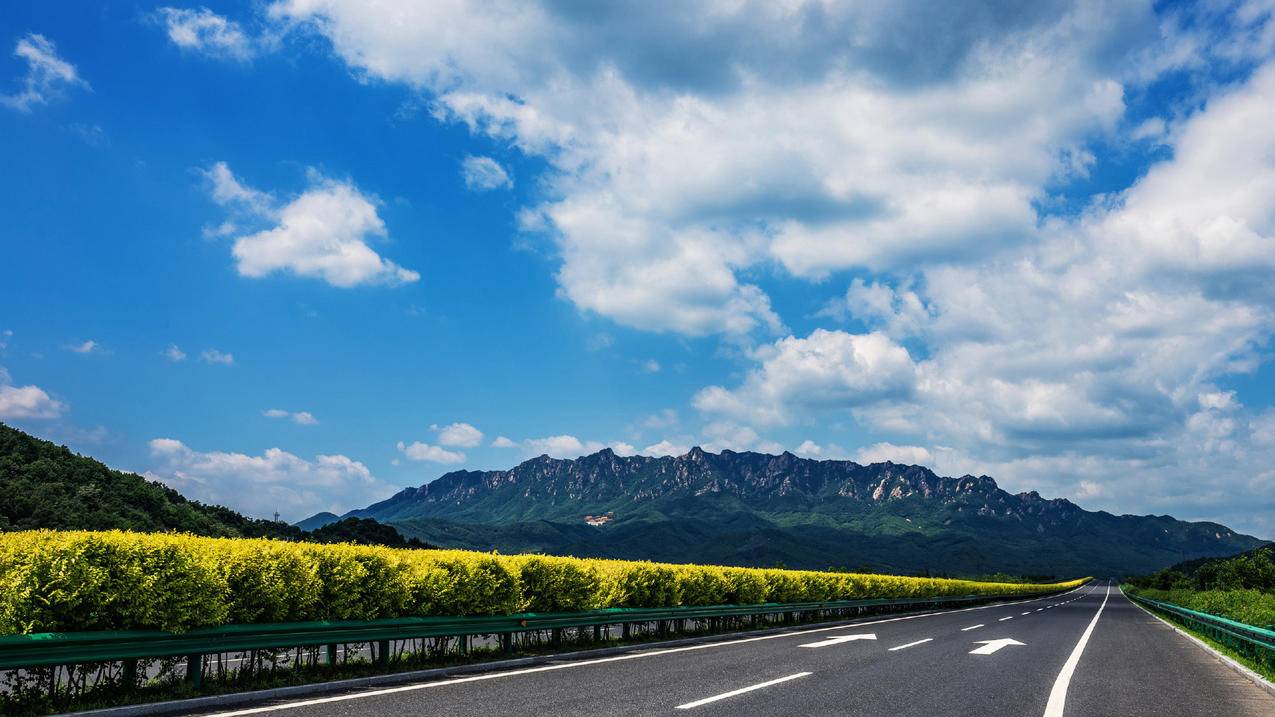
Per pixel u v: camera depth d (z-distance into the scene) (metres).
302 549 11.62
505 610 15.06
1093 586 182.75
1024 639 21.70
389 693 10.19
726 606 23.08
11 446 66.88
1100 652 18.66
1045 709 9.86
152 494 72.19
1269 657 15.75
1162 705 10.62
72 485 66.44
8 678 8.38
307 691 10.19
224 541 10.86
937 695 10.75
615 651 16.67
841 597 33.06
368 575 12.37
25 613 8.30
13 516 58.88
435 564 13.92
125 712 8.31
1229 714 10.07
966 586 52.16
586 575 17.47
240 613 10.39
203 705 8.99
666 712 8.98
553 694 10.25
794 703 9.78
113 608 8.89
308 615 11.37
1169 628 30.88
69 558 8.62
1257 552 61.31
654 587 20.42
